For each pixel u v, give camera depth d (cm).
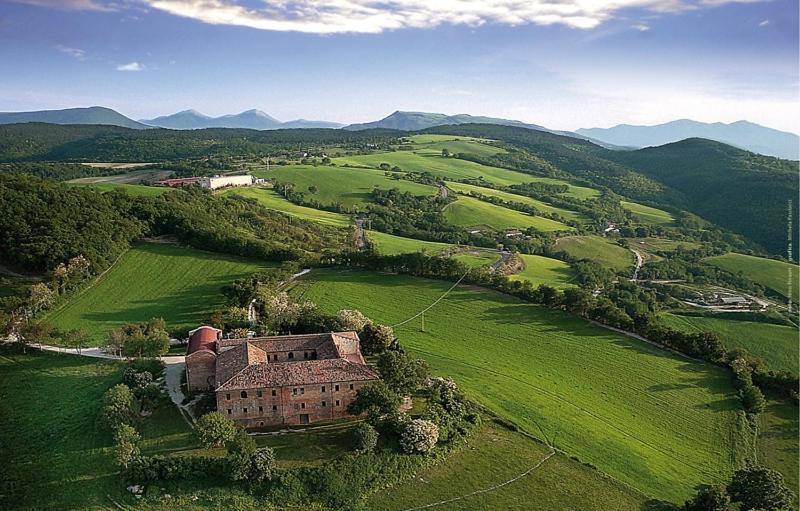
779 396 12912
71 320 14212
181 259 18412
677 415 11694
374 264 18650
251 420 9275
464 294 17062
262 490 7938
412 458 8794
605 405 11700
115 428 8775
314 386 9356
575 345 14400
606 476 9150
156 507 7631
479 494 8375
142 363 11181
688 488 9288
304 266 18538
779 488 8456
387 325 14650
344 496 7994
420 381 10444
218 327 12988
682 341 14500
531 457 9362
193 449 8512
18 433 9219
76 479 8094
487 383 11800
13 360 11938
